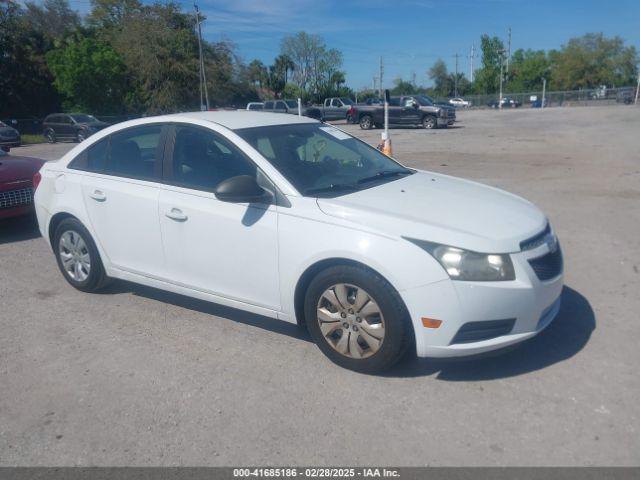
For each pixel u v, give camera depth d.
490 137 23.48
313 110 39.44
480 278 3.56
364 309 3.82
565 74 93.81
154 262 4.86
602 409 3.48
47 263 6.65
